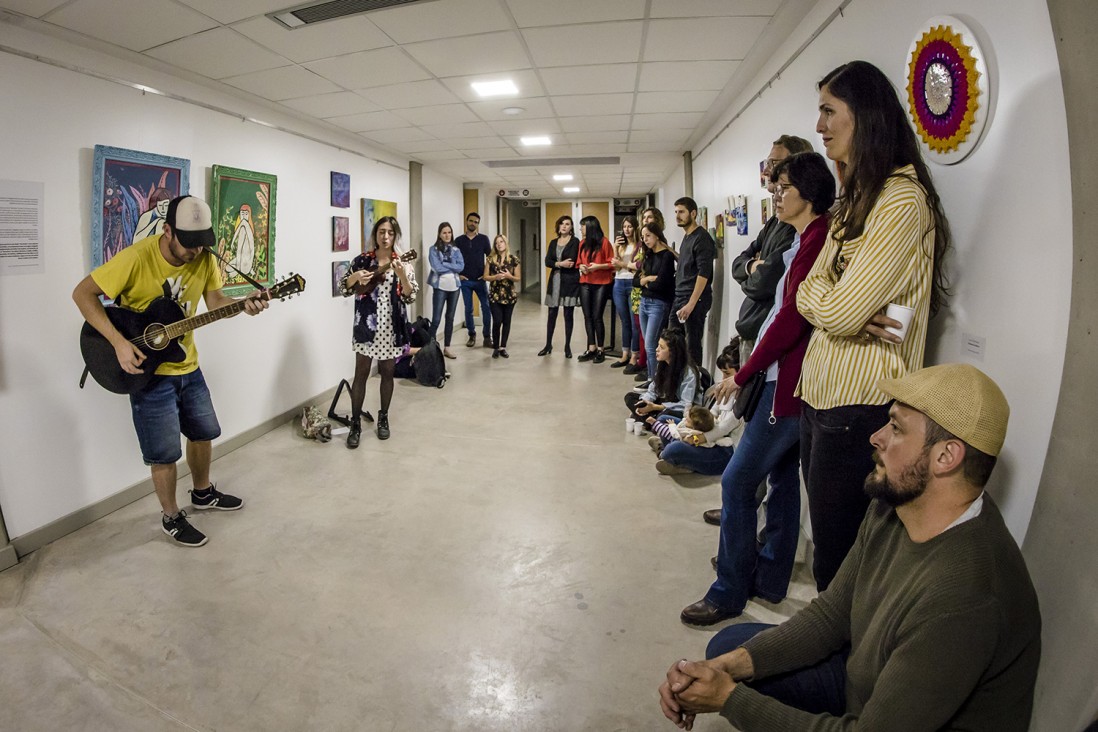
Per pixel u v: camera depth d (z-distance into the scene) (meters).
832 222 1.48
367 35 2.65
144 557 2.40
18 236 2.37
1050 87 1.10
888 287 1.22
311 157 4.51
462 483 3.14
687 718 1.15
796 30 2.66
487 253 7.12
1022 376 1.19
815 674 1.19
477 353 6.81
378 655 1.83
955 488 0.92
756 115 3.39
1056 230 1.10
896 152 1.28
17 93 2.35
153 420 2.37
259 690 1.69
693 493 3.01
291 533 2.60
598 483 3.14
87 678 1.73
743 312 2.81
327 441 3.79
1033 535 1.12
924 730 0.86
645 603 2.10
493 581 2.23
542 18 2.51
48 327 2.49
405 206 6.55
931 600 0.89
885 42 1.81
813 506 1.47
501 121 4.54
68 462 2.59
